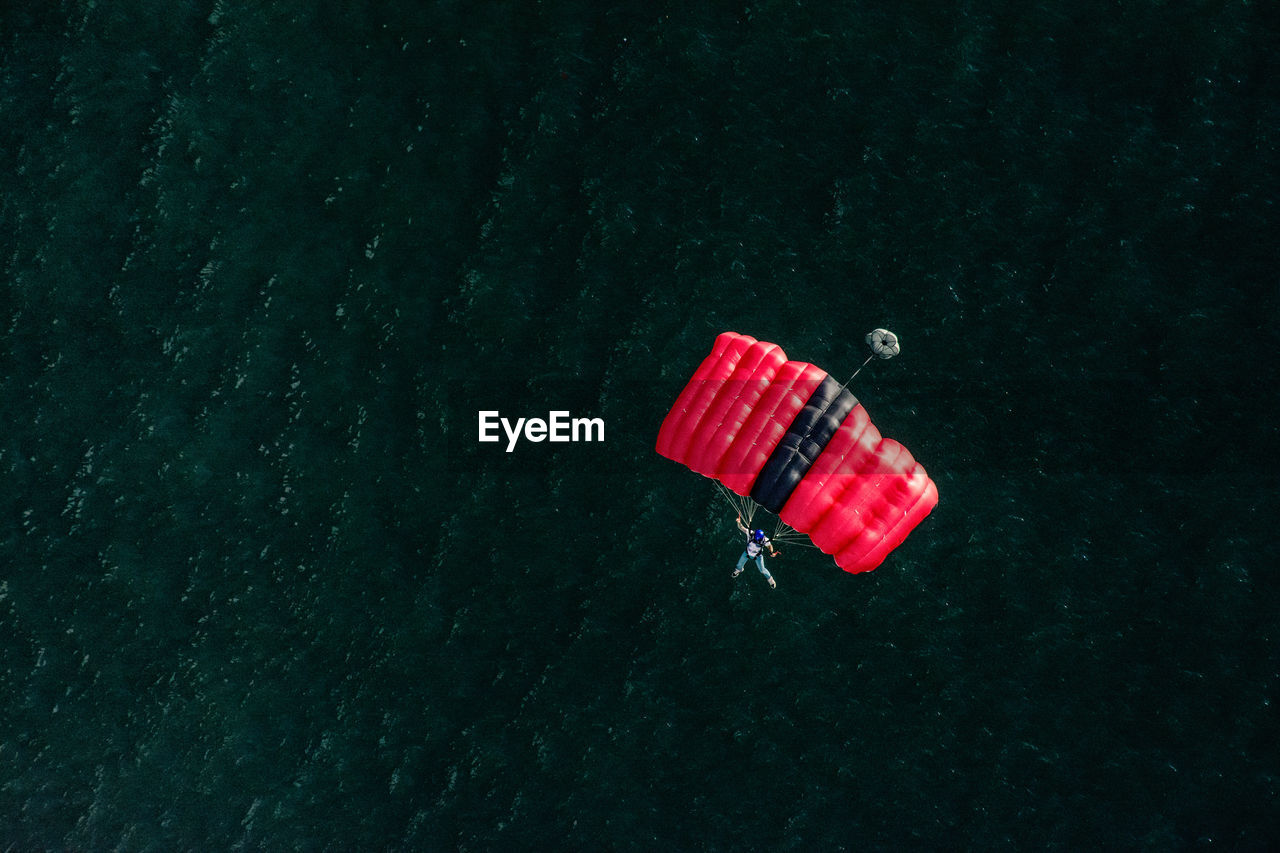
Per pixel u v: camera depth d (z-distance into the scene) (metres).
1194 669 40.84
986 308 41.91
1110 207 41.91
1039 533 41.44
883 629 41.44
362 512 42.06
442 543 41.97
